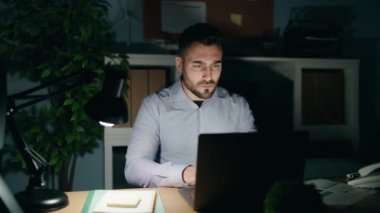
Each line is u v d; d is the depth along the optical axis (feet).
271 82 8.79
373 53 9.80
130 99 7.70
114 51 8.39
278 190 3.19
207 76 6.06
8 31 7.50
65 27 7.48
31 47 7.49
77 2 7.91
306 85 8.40
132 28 8.54
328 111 8.57
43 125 7.72
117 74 4.04
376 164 4.97
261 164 3.80
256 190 3.83
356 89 8.48
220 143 3.67
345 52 9.63
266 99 8.61
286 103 8.54
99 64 7.57
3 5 7.89
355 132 8.58
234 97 7.01
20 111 7.67
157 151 6.63
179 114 6.57
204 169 3.70
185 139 6.58
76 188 8.54
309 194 3.16
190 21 8.73
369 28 9.74
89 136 7.97
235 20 8.96
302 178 3.96
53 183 8.19
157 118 6.53
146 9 8.56
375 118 9.91
